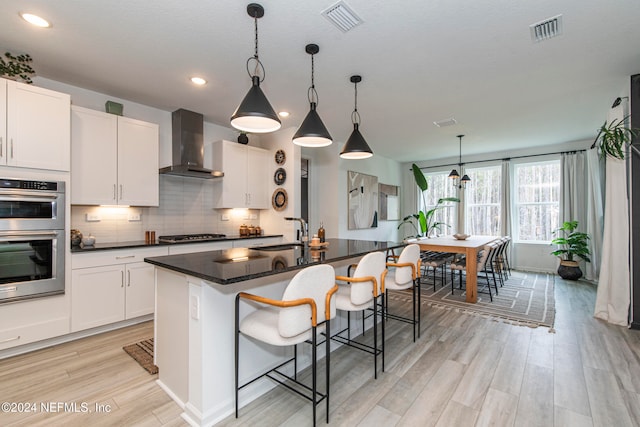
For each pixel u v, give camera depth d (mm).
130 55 2545
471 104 3686
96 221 3307
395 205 7469
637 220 2959
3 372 2160
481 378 2105
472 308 3662
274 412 1757
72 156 2865
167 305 1945
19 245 2395
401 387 1998
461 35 2254
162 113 3848
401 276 2508
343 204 5801
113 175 3143
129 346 2574
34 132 2477
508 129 4758
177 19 2072
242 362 1845
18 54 2508
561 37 2281
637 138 2895
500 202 6352
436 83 3090
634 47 2418
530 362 2328
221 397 1722
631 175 2980
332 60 2625
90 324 2754
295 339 1569
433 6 1935
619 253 3111
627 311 3055
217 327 1707
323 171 5875
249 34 2246
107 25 2135
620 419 1680
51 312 2547
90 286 2760
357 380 2086
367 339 2779
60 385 2004
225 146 4156
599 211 4969
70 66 2729
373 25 2133
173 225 3934
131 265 3027
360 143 2877
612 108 3219
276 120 1947
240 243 4020
